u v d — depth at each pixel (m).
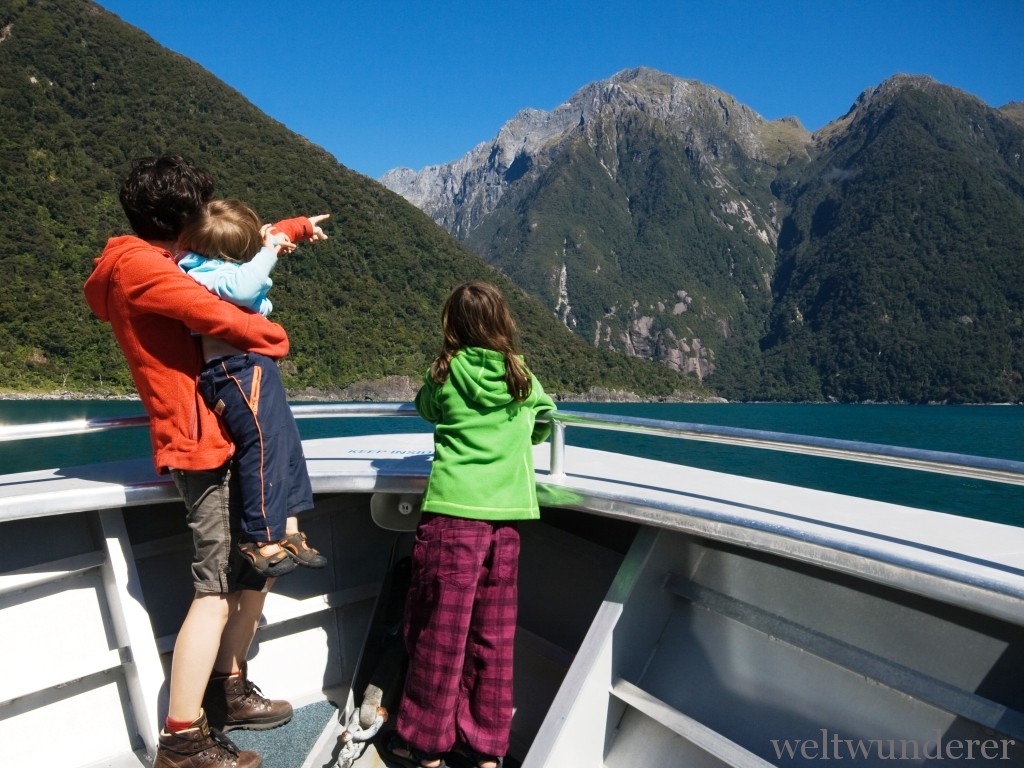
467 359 2.13
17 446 45.28
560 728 1.89
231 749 2.13
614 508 2.06
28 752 2.12
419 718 2.12
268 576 1.99
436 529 2.12
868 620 1.77
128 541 2.29
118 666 2.19
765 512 1.93
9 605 2.15
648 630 2.09
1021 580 1.40
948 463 1.57
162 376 1.99
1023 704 1.50
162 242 2.17
